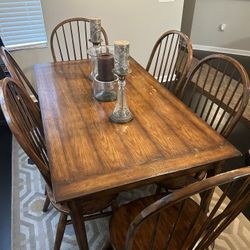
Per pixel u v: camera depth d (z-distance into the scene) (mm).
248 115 2498
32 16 2371
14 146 2152
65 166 910
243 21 3672
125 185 865
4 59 1342
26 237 1458
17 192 1728
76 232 1017
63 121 1144
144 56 2975
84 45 2625
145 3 2615
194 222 792
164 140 1040
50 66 1673
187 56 1587
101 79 1244
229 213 768
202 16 3781
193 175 1256
